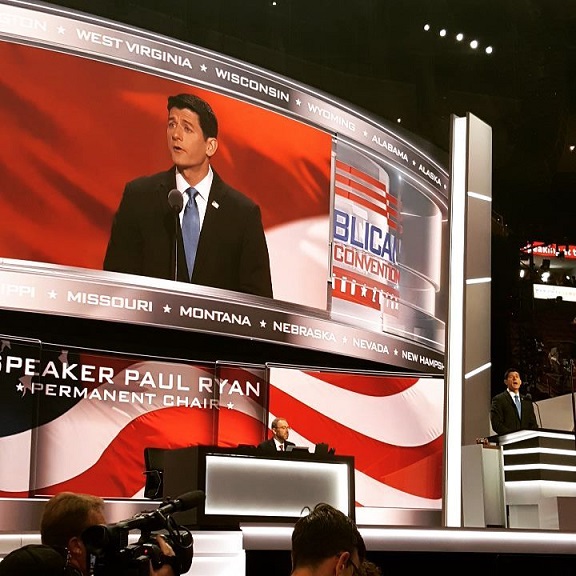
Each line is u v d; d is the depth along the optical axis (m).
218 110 8.56
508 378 7.58
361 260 9.48
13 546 3.51
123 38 8.04
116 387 7.69
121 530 1.93
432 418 9.45
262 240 8.72
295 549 2.10
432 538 3.99
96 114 7.84
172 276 8.09
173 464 3.94
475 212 5.08
